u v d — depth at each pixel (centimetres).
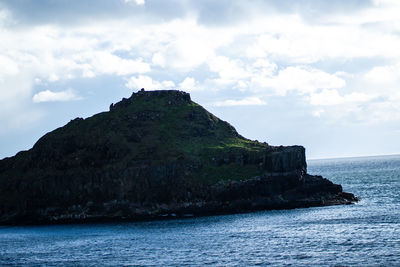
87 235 14312
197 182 18750
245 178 18700
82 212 18438
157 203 18338
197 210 17900
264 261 9881
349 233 12125
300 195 18488
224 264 9806
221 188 18275
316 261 9662
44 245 13088
